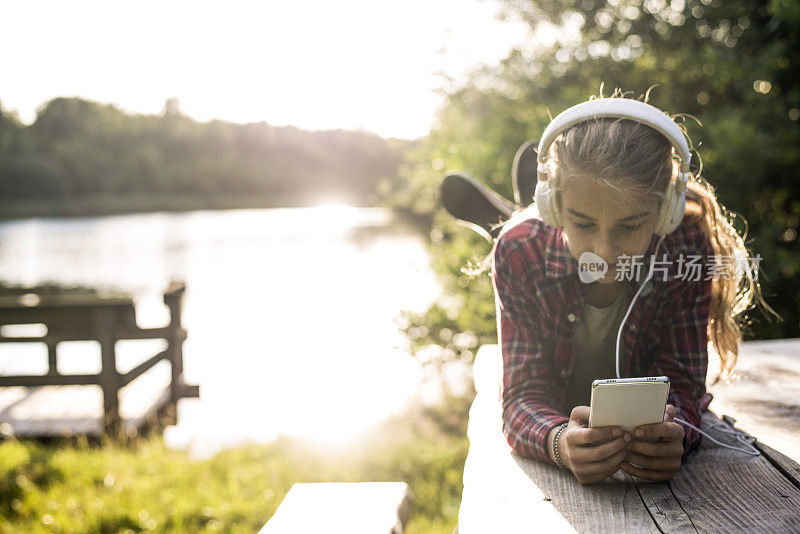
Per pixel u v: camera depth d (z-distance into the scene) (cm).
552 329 145
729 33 680
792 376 192
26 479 439
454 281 620
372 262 2420
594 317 146
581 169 113
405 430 598
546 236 142
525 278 143
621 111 115
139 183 7812
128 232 4675
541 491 122
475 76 898
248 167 7994
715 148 491
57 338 575
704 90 652
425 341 645
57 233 4762
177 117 8100
